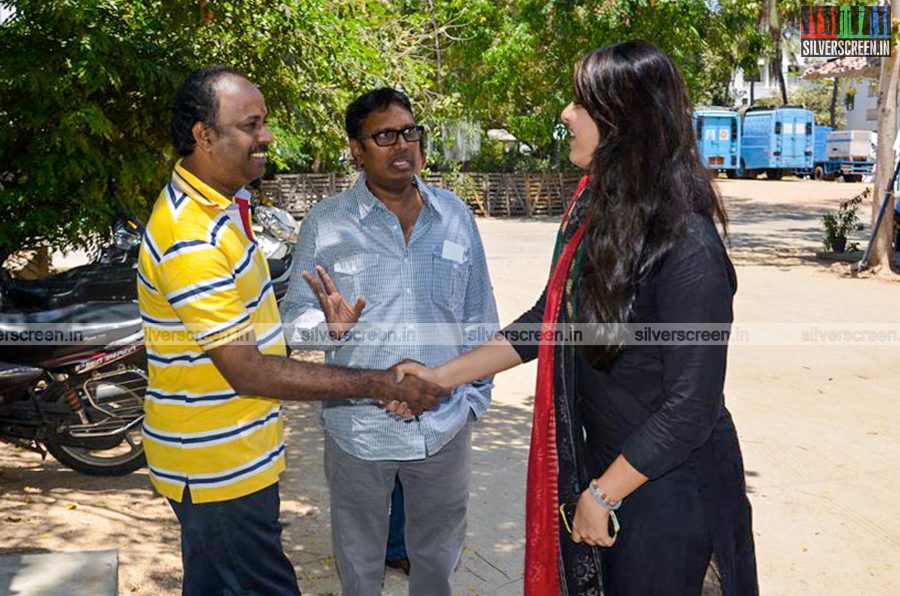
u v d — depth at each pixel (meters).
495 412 6.43
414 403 2.73
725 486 2.29
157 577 3.88
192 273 2.38
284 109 7.37
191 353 2.47
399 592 3.79
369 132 3.00
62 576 3.41
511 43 19.50
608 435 2.29
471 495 4.89
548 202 24.88
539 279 12.30
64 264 12.70
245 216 2.60
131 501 4.74
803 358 7.98
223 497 2.53
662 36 18.58
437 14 11.02
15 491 4.82
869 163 36.66
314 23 6.98
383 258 3.08
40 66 6.05
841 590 3.93
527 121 22.80
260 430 2.58
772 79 43.12
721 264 2.15
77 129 6.05
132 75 6.35
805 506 4.80
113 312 4.88
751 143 37.25
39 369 4.62
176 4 6.29
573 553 2.39
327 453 3.17
